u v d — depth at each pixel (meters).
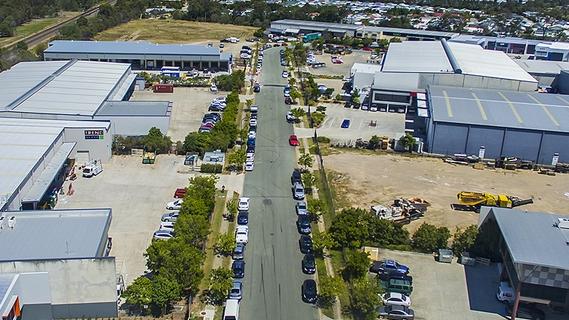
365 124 69.50
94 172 51.19
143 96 77.00
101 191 48.19
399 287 35.12
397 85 74.75
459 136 60.06
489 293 36.09
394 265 37.69
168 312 32.97
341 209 46.75
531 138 59.06
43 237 34.06
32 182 43.78
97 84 68.50
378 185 52.06
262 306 33.88
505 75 76.56
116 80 71.19
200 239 38.84
